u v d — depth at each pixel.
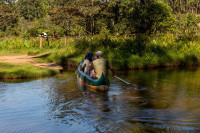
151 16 22.00
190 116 4.39
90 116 4.47
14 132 3.76
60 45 23.33
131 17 24.33
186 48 15.80
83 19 44.47
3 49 24.06
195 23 21.69
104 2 44.72
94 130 3.77
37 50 22.59
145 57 13.95
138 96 6.02
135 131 3.67
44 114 4.68
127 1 33.25
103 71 7.18
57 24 42.19
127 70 12.03
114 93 6.43
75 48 18.34
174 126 3.86
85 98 5.92
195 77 9.09
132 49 15.36
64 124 4.08
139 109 4.85
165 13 22.27
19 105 5.42
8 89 7.37
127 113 4.60
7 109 5.09
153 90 6.74
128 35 22.98
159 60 13.49
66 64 15.47
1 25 56.38
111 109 4.90
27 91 7.00
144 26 22.78
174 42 17.23
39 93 6.68
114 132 3.67
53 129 3.86
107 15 40.62
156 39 18.22
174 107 4.97
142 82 8.10
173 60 13.89
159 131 3.67
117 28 28.94
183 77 9.15
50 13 45.38
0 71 10.40
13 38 28.39
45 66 13.05
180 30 21.72
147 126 3.89
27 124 4.12
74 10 44.81
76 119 4.33
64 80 9.05
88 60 8.51
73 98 5.95
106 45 17.33
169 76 9.48
